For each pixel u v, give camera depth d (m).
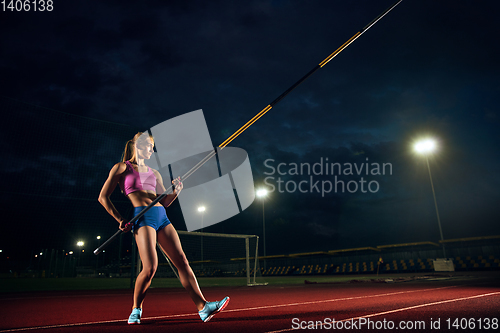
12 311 3.98
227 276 24.70
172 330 2.36
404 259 23.66
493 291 5.20
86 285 11.72
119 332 2.34
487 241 20.28
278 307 3.81
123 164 2.92
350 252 26.55
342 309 3.41
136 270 10.13
